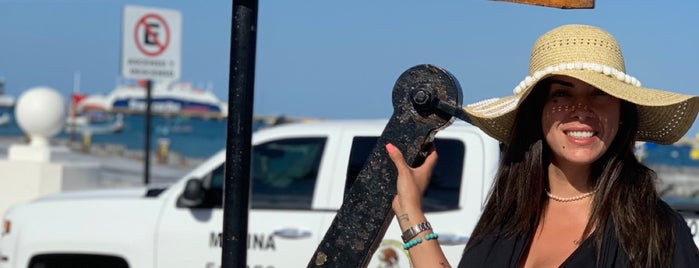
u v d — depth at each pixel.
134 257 8.48
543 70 3.27
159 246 8.44
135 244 8.48
